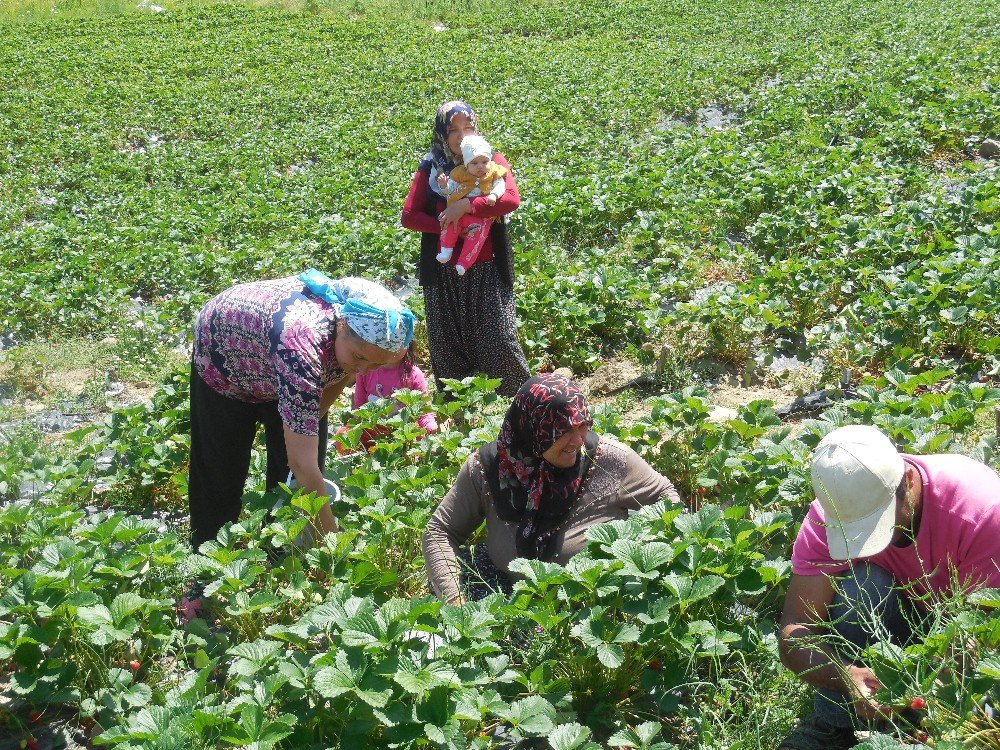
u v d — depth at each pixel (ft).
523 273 27.78
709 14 90.22
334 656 9.96
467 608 10.43
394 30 91.45
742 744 9.67
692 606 10.93
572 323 23.38
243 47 84.43
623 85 59.57
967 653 8.77
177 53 82.48
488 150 17.58
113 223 38.93
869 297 21.16
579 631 10.18
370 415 17.16
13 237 36.45
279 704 10.37
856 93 47.85
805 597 10.07
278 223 38.04
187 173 48.14
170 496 17.78
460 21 95.35
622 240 30.81
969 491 9.45
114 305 29.55
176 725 9.44
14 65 77.00
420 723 9.34
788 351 22.18
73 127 59.21
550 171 39.91
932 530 9.56
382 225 35.76
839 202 30.42
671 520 11.59
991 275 21.11
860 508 9.29
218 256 33.37
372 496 13.92
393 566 13.78
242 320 12.37
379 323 11.78
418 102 62.75
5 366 25.99
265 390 12.85
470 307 19.06
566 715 10.19
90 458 18.42
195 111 62.13
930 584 9.77
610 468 12.42
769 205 31.37
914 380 16.40
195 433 13.76
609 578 10.61
